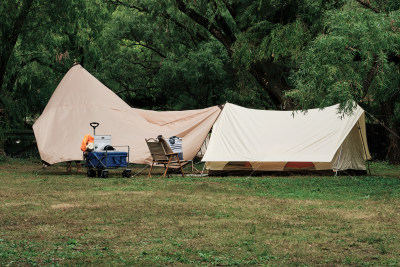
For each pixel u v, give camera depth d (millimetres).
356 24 12039
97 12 28344
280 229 7398
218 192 12156
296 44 17328
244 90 25297
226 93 28094
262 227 7531
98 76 31016
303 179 15656
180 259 5578
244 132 17438
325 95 13219
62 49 29703
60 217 8414
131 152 17906
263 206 9750
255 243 6457
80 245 6320
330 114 17516
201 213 8867
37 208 9406
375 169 21766
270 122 17688
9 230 7285
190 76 27906
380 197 11156
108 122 18297
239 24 20266
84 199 10695
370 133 28828
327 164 17297
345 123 17125
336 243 6480
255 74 22203
